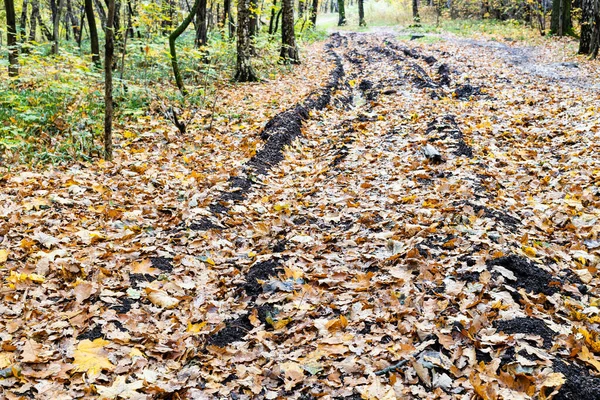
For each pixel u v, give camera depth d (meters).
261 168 7.00
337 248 4.65
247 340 3.37
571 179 5.77
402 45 21.89
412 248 4.24
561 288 3.69
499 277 3.65
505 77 13.17
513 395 2.60
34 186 5.73
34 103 8.41
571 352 2.91
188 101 10.26
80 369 2.94
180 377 2.98
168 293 3.96
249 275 4.18
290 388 2.87
